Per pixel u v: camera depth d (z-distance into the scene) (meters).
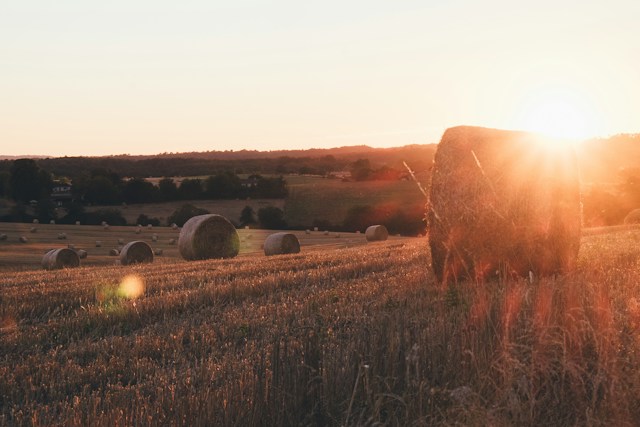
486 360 5.61
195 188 86.75
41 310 11.83
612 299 8.05
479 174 12.74
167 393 5.64
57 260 33.12
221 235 31.20
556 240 12.95
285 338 6.94
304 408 5.27
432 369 5.57
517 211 12.66
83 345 8.82
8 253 43.47
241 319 9.76
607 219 55.84
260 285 13.17
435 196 13.02
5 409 6.55
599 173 63.88
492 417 4.61
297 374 5.44
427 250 20.30
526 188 12.74
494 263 12.79
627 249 15.98
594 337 5.75
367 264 15.92
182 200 86.50
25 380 7.25
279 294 12.30
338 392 5.32
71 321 10.27
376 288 11.81
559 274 12.59
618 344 5.91
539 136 13.10
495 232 12.67
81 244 50.88
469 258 12.79
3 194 79.06
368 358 5.67
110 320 10.41
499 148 12.78
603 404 4.97
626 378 5.38
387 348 5.79
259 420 4.96
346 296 11.09
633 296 8.50
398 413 5.11
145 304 11.29
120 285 14.31
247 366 6.32
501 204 12.62
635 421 4.94
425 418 4.88
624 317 6.96
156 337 9.08
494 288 9.84
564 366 5.28
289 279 13.84
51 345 9.16
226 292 12.32
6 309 11.36
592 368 5.70
